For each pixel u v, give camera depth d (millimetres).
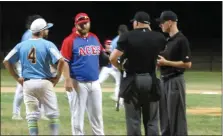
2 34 129375
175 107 24625
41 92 24297
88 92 25188
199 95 50031
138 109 22328
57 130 24828
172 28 24531
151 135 22531
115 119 34812
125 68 22266
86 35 25000
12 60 24797
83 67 24828
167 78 24656
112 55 22031
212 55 102250
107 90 54094
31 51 24078
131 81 21984
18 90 34156
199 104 43438
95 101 25281
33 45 24109
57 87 56312
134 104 22141
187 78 72375
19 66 29516
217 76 76125
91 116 25531
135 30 22156
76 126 25344
